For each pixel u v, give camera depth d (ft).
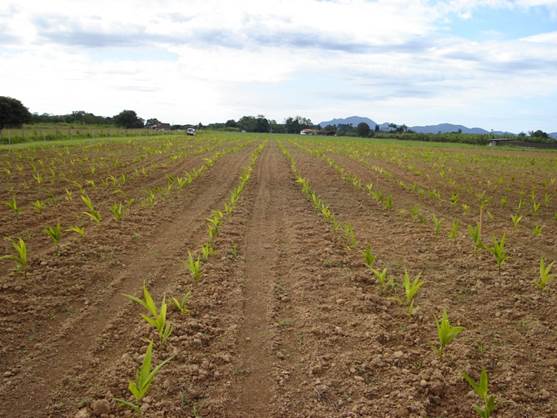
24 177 45.83
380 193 37.86
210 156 81.41
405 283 16.03
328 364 12.96
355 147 133.49
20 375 11.96
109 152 79.66
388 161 82.53
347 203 37.70
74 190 39.60
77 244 23.08
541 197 43.24
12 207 26.76
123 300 16.94
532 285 18.97
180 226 28.35
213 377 12.21
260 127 480.23
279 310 16.55
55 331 14.43
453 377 12.27
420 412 10.80
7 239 23.68
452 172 65.10
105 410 10.62
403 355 13.30
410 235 27.09
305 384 12.01
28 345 13.52
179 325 14.84
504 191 47.11
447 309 16.71
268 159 82.12
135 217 29.66
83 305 16.37
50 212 30.37
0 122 168.96
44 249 22.35
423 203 38.70
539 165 81.76
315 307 16.78
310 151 104.47
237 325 15.20
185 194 39.75
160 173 53.36
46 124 219.00
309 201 38.27
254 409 11.03
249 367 12.83
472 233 22.09
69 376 11.95
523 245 25.41
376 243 25.27
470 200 40.73
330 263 21.44
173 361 12.92
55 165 56.70
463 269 21.06
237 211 33.14
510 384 12.01
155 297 17.28
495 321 15.78
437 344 14.12
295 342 14.25
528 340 14.43
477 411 10.07
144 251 22.91
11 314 15.38
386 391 11.71
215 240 25.07
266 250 23.80
